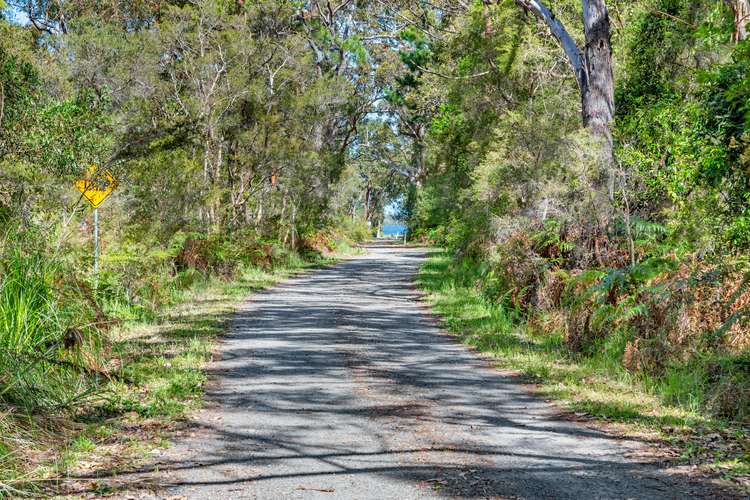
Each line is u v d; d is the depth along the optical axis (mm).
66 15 40406
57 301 8875
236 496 5203
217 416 7508
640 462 6078
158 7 39000
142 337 12266
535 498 5215
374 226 107062
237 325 14391
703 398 8023
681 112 16438
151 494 5211
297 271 31203
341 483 5516
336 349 11891
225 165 29000
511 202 18984
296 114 31859
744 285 9422
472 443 6625
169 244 19938
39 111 15367
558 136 17844
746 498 5215
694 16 19875
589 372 9898
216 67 28375
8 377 6809
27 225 11078
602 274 10891
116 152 15719
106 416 7281
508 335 13094
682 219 13508
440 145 30406
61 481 5434
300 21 37781
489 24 25062
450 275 23984
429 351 11906
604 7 18625
